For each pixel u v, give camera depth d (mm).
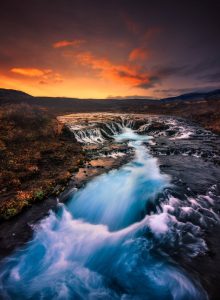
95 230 10805
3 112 26766
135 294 7340
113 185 15305
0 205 11586
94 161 20281
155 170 17984
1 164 16500
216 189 14062
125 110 83688
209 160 20688
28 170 16188
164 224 10516
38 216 11312
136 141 30875
